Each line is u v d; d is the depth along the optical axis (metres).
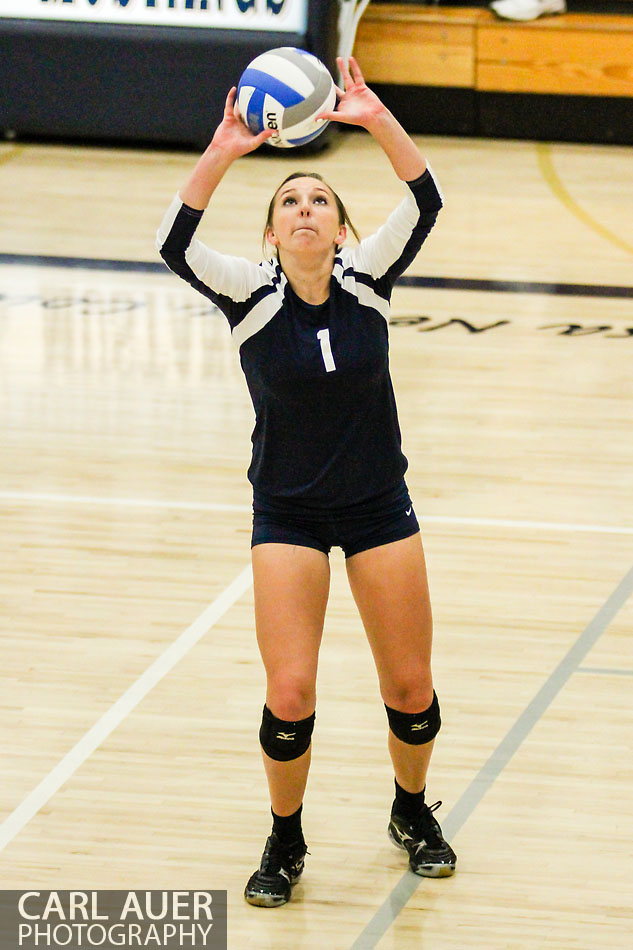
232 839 8.40
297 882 7.94
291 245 6.98
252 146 7.05
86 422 16.38
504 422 16.56
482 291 22.22
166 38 31.48
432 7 34.88
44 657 10.73
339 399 7.07
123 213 26.98
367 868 8.10
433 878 7.97
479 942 7.39
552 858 8.20
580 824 8.55
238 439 16.03
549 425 16.50
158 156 32.62
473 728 9.69
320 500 7.26
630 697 10.21
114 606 11.70
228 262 7.18
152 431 16.17
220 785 8.99
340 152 33.47
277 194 7.19
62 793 8.82
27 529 13.30
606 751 9.43
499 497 14.27
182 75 31.83
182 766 9.20
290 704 7.07
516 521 13.64
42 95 32.44
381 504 7.36
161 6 31.47
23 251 23.94
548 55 33.97
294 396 7.05
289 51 7.80
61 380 17.84
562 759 9.31
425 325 20.44
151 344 19.50
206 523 13.59
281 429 7.19
